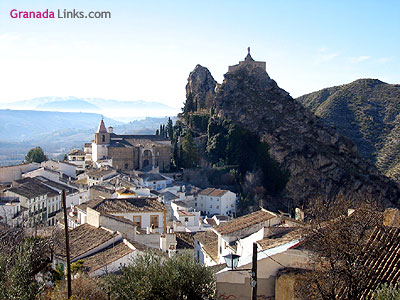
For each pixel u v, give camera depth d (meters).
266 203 179.62
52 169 137.62
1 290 28.19
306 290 27.66
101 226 54.09
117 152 178.00
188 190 163.00
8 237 47.62
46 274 39.81
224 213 153.38
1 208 80.94
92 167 165.62
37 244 41.31
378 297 23.94
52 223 103.25
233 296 30.44
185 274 29.66
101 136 178.12
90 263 44.66
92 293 34.94
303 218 44.94
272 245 34.03
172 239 51.59
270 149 199.38
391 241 28.53
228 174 188.50
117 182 121.06
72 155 184.00
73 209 78.50
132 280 29.92
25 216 80.31
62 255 46.50
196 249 56.19
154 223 61.25
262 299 30.14
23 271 30.39
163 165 187.62
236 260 25.62
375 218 29.69
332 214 30.52
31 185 105.00
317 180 191.62
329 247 27.55
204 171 188.38
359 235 28.50
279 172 193.62
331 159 194.75
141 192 101.75
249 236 41.16
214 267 37.69
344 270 26.81
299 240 31.27
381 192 184.25
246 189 188.00
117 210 60.16
